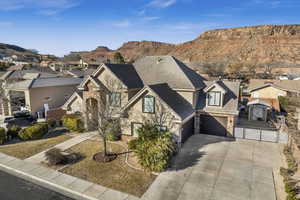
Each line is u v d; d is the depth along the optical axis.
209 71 84.88
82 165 14.49
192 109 20.41
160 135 15.45
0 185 12.24
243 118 28.16
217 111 20.14
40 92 29.02
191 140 19.50
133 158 15.57
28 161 15.19
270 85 36.62
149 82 22.62
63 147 17.73
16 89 28.30
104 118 16.14
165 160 13.76
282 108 31.84
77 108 24.64
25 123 25.41
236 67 90.12
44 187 12.05
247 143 18.64
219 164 14.63
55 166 14.37
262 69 98.94
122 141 19.22
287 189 11.04
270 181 12.39
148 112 18.20
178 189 11.71
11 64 77.19
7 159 15.52
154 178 12.85
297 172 13.05
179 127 17.09
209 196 11.07
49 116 25.03
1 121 26.30
